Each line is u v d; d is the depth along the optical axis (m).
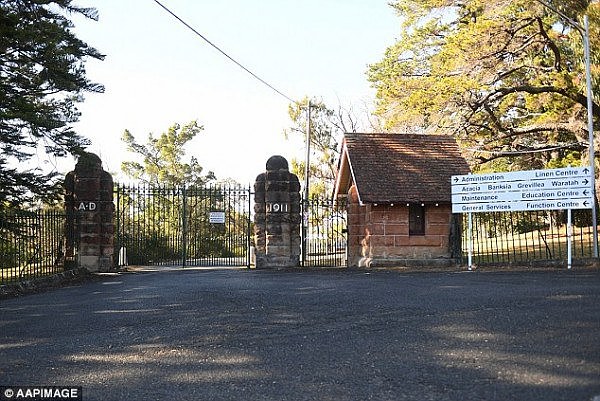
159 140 47.53
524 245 28.28
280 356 7.53
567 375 6.02
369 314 9.99
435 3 32.25
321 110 45.06
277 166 22.61
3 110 17.14
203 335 9.00
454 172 22.47
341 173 23.66
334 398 5.86
